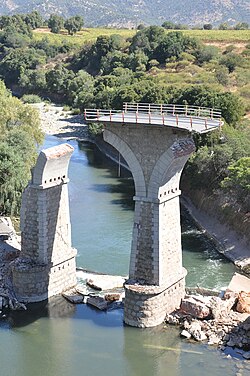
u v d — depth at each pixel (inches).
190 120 1859.0
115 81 6510.8
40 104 7583.7
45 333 1868.8
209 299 1956.2
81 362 1710.1
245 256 2566.4
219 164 3240.7
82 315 1983.3
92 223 2982.3
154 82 5807.1
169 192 1870.1
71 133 5738.2
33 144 3339.1
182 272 1972.2
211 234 2871.6
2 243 2486.5
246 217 2775.6
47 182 2028.8
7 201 3016.7
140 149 1809.8
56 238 2102.6
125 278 2271.2
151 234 1838.1
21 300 2042.3
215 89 4493.1
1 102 3555.6
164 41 7150.6
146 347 1779.0
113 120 1825.8
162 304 1877.5
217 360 1692.9
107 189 3730.3
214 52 6820.9
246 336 1788.9
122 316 1968.5
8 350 1775.3
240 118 4028.1
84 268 2402.8
